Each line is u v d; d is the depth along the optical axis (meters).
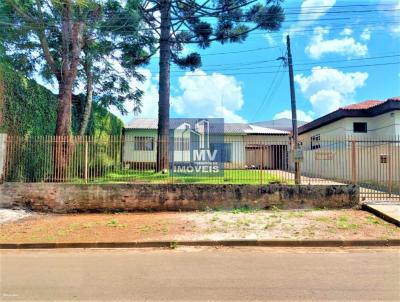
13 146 11.80
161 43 17.52
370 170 14.68
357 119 19.27
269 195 11.29
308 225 8.87
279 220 9.48
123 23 15.98
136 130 25.67
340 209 11.12
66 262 6.28
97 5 13.97
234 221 9.43
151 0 17.42
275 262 6.14
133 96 19.73
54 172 11.89
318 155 17.06
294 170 12.43
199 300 4.32
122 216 10.58
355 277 5.20
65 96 13.41
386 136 17.56
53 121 15.64
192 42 18.97
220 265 5.96
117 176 13.05
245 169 14.38
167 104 17.38
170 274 5.44
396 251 7.03
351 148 12.91
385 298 4.34
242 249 7.27
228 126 26.92
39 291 4.70
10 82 12.27
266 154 13.44
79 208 11.25
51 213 11.14
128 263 6.16
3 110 11.80
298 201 11.30
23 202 11.29
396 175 14.22
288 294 4.49
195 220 9.68
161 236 7.98
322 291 4.60
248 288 4.73
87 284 4.98
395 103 16.33
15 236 8.12
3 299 4.43
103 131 21.44
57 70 14.32
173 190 11.29
